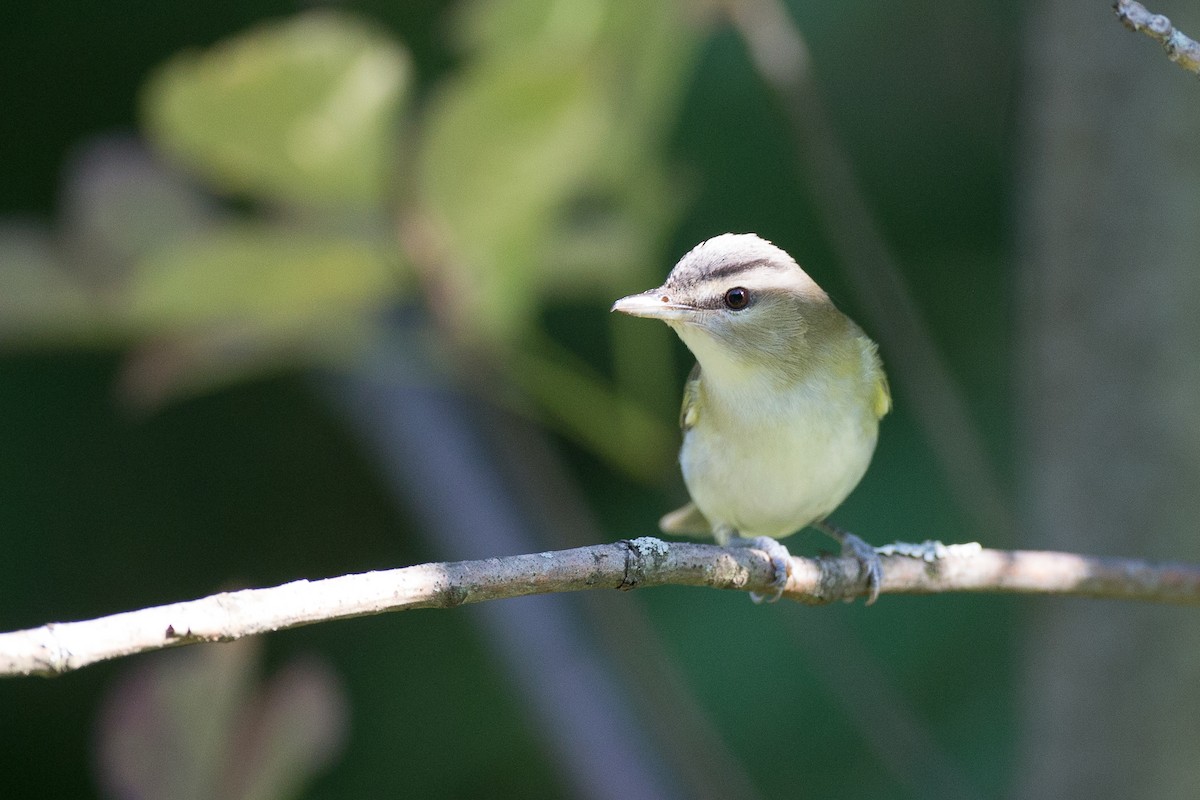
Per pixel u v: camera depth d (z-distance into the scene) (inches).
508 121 277.6
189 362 312.0
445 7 483.5
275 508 534.6
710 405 323.0
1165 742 350.9
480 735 491.2
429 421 414.9
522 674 386.0
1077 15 354.3
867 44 498.6
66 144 510.3
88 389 520.7
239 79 264.2
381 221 291.9
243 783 253.9
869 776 434.3
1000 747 421.1
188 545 526.0
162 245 303.1
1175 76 341.1
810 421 313.0
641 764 368.8
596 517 485.7
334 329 330.6
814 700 439.8
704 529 365.4
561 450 487.8
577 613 390.9
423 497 410.6
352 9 478.3
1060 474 364.5
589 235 336.8
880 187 498.9
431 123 278.7
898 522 443.5
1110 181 350.6
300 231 287.0
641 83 317.4
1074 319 360.2
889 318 370.3
